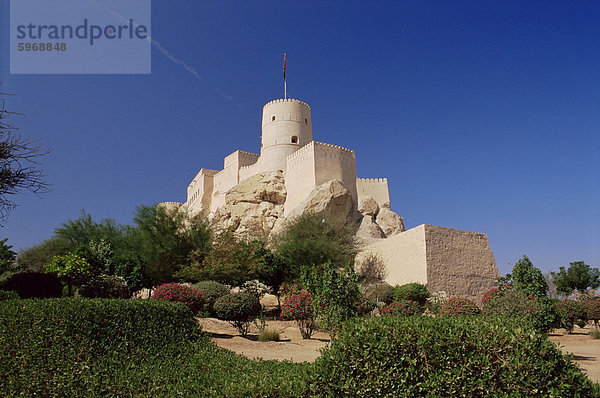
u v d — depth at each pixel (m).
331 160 51.25
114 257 29.09
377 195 56.28
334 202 45.91
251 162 67.75
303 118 61.69
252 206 54.69
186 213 37.31
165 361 9.94
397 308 20.62
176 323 11.98
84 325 9.51
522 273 16.42
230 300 17.92
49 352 8.44
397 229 51.09
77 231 41.12
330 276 14.74
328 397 6.31
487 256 34.94
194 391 7.09
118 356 9.50
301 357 13.66
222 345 14.93
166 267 33.56
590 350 17.44
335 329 13.50
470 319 6.83
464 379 6.04
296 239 37.34
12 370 7.65
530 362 5.99
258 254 32.25
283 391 6.50
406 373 6.16
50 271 21.56
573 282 47.84
